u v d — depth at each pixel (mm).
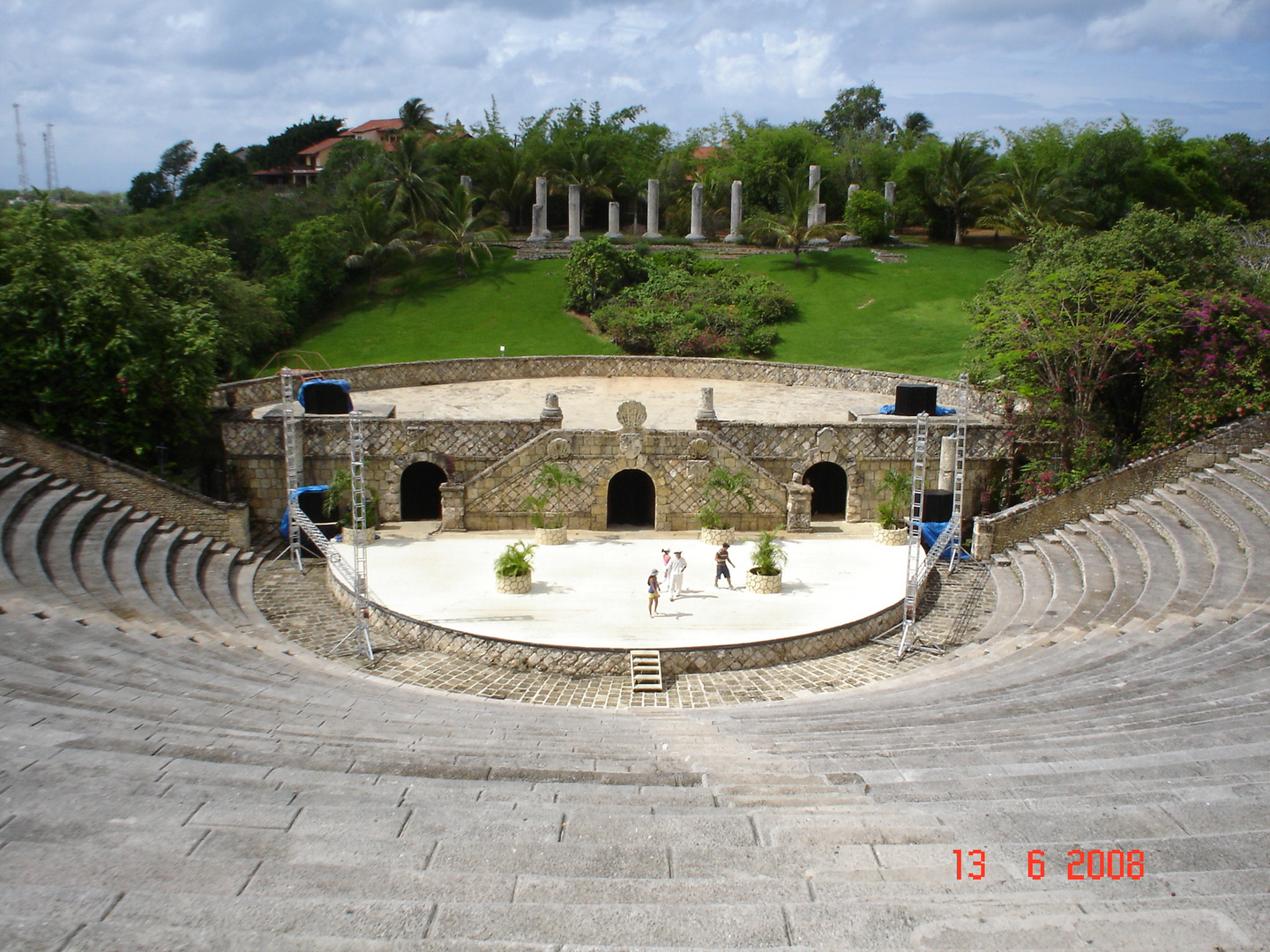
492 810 7570
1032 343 32531
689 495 31094
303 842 6844
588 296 65562
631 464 30766
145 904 5629
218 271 44781
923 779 9188
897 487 30453
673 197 87625
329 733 12039
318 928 5473
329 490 30000
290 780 8414
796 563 27891
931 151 81062
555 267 73938
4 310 28016
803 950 5293
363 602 22312
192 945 5164
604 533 30922
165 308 31938
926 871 6492
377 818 7320
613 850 6875
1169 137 77938
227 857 6527
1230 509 24500
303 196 76438
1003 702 14109
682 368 47500
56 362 28328
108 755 8719
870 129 126188
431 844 6906
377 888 6148
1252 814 7559
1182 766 9242
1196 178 75750
